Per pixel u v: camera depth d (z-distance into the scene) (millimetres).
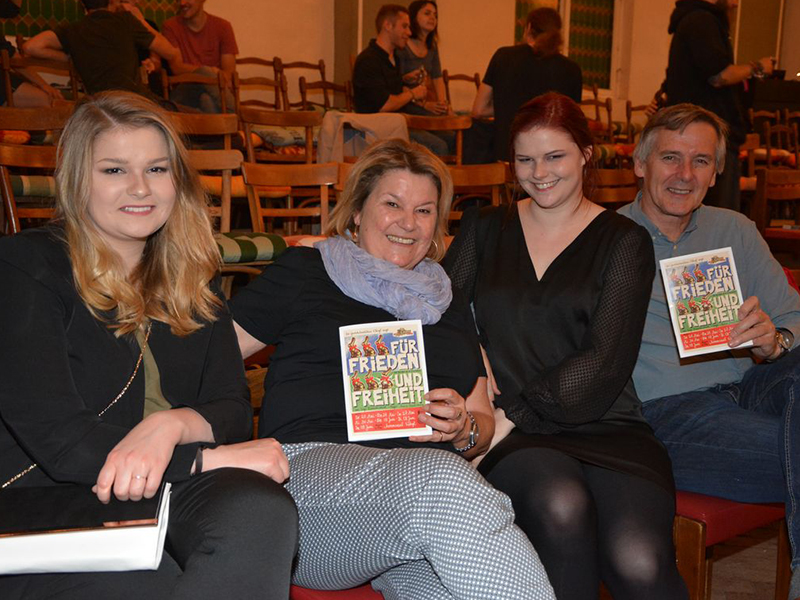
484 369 2018
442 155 5922
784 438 1947
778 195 4062
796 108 9891
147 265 1641
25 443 1371
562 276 2068
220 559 1280
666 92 4965
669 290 2082
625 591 1758
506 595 1412
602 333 2002
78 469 1359
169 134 1574
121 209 1523
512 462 1831
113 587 1325
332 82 8211
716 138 2297
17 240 1476
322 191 3379
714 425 2105
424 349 1848
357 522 1544
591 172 2146
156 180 1557
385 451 1619
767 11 11023
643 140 2348
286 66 7277
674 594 1751
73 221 1521
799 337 2260
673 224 2383
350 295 1895
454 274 2180
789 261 4613
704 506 2039
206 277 1681
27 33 6707
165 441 1378
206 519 1311
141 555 1218
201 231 1680
